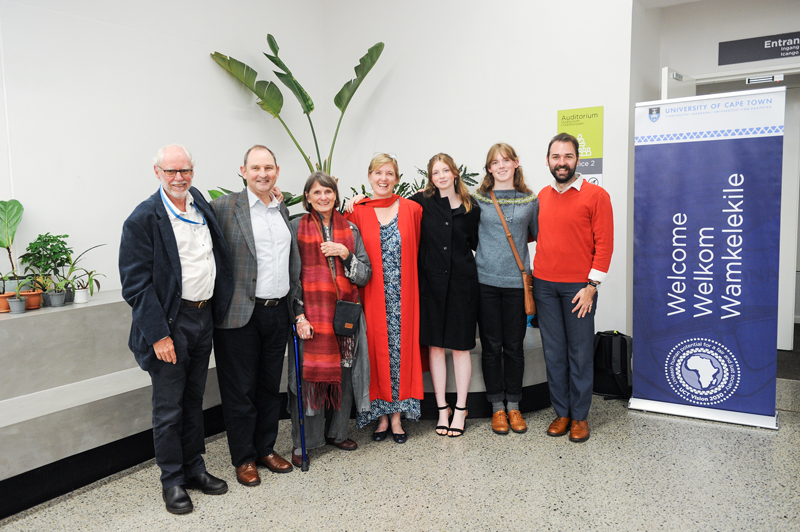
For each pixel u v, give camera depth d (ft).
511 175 10.19
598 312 13.67
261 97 15.51
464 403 10.63
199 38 14.52
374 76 17.03
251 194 8.43
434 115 16.01
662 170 11.21
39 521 7.77
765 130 10.29
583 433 10.14
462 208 10.14
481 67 15.07
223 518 7.73
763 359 10.59
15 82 11.09
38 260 10.75
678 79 12.91
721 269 10.82
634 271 11.68
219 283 8.10
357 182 17.76
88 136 12.26
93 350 10.59
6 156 11.02
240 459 8.76
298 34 17.25
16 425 7.93
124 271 7.34
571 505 7.82
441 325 10.16
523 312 10.60
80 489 8.75
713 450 9.61
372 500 8.11
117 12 12.69
